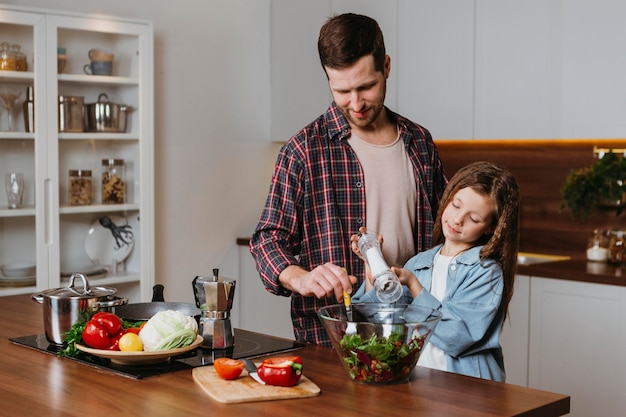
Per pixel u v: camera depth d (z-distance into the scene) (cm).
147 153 401
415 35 402
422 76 401
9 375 175
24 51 361
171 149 437
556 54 351
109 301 205
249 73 468
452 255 210
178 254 442
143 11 422
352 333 165
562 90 350
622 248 354
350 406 151
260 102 473
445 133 393
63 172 377
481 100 378
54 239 374
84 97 381
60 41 371
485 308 190
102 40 384
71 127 377
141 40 395
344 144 230
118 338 187
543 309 343
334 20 211
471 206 201
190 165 445
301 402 154
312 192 228
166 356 182
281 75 468
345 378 171
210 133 453
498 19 370
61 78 372
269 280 213
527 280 348
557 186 402
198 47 445
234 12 459
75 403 155
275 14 468
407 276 191
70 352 190
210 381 165
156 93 429
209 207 455
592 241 372
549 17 353
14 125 361
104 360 186
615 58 333
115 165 393
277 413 147
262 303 464
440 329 189
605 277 322
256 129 473
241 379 167
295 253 233
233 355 190
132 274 402
